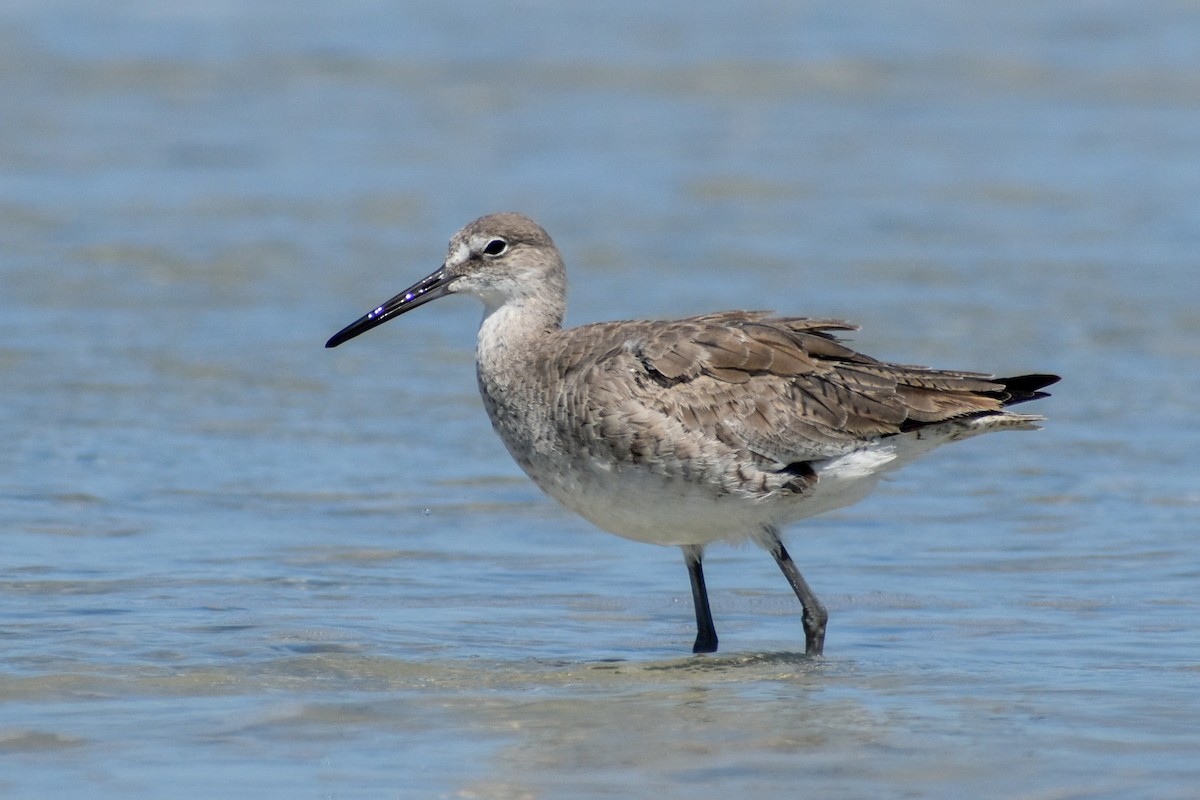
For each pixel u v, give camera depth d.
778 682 11.08
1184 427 17.66
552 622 12.66
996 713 10.26
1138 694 10.60
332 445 17.05
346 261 23.84
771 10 40.78
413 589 13.34
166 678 10.94
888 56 36.88
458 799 8.81
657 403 11.78
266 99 33.38
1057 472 16.45
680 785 9.01
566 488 12.28
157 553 13.96
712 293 22.16
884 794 8.85
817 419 11.91
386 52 36.72
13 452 16.47
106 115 31.95
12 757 9.38
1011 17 40.47
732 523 12.04
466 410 18.31
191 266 23.48
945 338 20.39
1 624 12.05
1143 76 35.50
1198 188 27.97
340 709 10.36
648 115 32.66
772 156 30.03
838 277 23.11
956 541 14.63
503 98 33.66
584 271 23.27
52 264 23.33
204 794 8.84
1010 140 31.16
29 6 39.44
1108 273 23.48
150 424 17.47
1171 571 13.63
